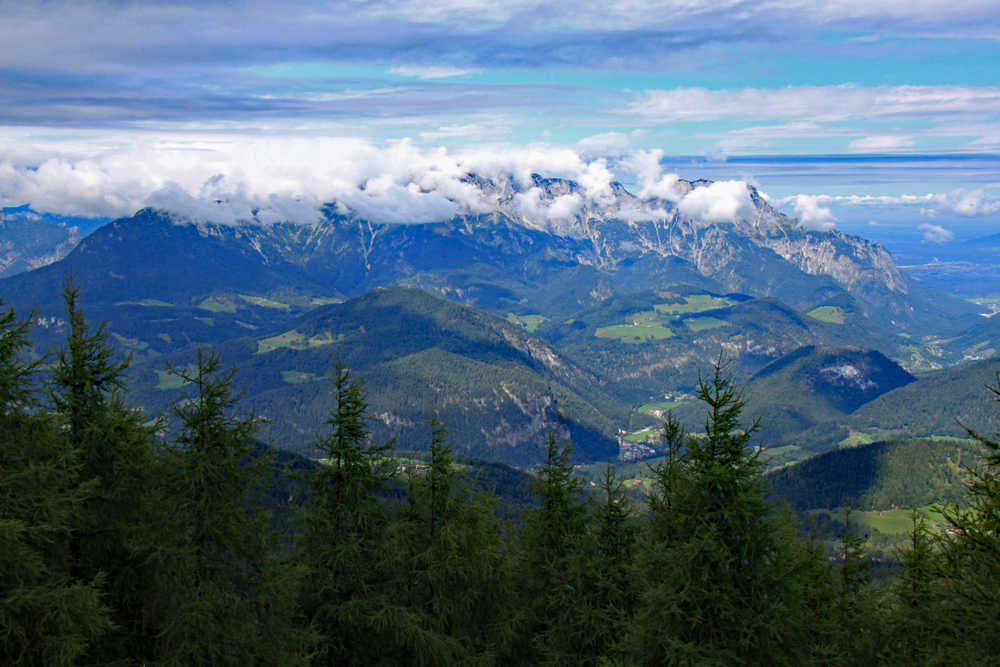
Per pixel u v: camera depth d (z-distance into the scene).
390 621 28.61
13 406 24.06
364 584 29.39
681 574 25.14
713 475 25.03
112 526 25.41
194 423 26.02
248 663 25.03
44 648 20.45
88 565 25.39
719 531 25.39
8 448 22.88
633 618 29.08
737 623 24.42
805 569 25.98
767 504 24.80
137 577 25.78
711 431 26.42
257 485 27.62
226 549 26.39
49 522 22.39
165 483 26.05
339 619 28.56
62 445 24.98
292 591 27.14
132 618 25.61
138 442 26.94
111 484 26.62
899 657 28.39
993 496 24.84
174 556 24.75
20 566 20.77
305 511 29.06
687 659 23.61
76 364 26.70
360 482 29.39
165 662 24.09
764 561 25.12
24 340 25.05
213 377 27.11
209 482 26.00
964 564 25.80
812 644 25.69
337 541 29.44
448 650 29.41
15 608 19.88
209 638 24.36
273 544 27.83
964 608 23.89
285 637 26.64
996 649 22.69
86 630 22.50
